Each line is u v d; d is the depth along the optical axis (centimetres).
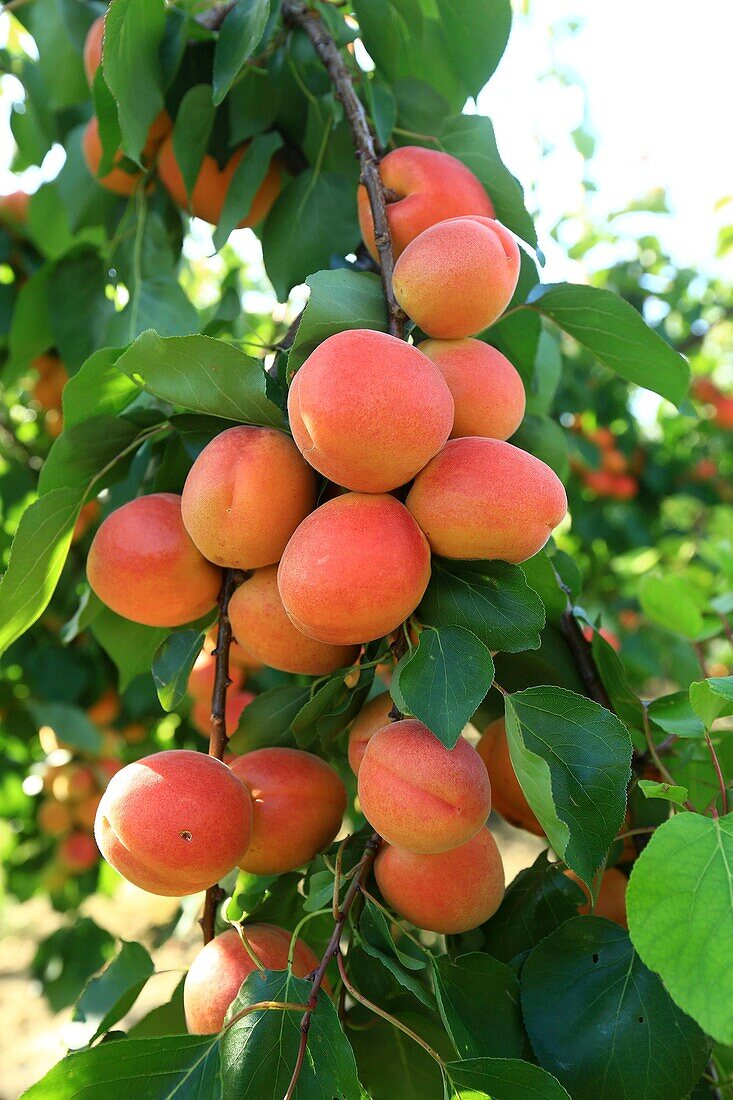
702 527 169
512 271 44
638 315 48
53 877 112
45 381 92
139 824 41
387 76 59
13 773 117
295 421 40
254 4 52
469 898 42
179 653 48
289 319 89
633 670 103
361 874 43
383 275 46
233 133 58
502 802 49
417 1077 46
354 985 46
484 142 54
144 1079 41
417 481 41
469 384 43
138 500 47
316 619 39
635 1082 41
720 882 36
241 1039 40
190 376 44
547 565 47
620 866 50
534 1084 39
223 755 47
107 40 52
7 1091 138
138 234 63
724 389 176
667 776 48
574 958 43
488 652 39
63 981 104
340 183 57
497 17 55
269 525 42
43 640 99
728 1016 35
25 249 90
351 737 45
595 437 153
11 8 75
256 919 47
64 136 75
